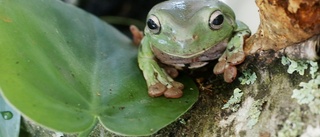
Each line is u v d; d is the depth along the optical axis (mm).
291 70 245
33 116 227
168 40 269
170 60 279
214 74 275
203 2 273
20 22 251
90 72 267
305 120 234
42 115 229
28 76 234
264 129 242
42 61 244
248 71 260
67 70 254
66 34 279
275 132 238
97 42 295
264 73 254
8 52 236
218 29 269
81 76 259
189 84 273
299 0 230
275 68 251
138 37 325
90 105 248
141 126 246
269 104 245
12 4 255
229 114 256
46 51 251
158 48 274
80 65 266
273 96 246
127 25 415
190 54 269
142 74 279
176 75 280
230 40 273
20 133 289
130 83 269
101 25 311
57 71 247
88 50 283
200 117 262
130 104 256
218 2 275
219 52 276
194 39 265
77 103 244
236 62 261
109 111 249
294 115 236
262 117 245
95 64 276
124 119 247
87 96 251
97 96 254
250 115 248
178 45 267
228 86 265
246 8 380
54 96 237
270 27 245
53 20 277
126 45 312
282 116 239
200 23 266
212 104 263
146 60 280
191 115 263
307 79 241
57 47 260
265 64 255
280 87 247
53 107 234
